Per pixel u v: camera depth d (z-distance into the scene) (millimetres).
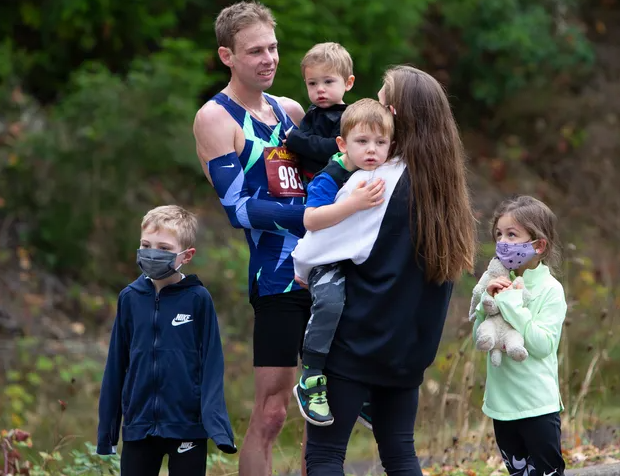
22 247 37750
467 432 21328
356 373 11367
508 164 54125
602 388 24828
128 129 38719
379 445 11992
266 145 14203
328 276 11453
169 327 13242
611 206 51719
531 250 13047
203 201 42188
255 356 14297
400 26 47531
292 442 22859
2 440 18797
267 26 14078
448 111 11633
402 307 11305
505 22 55438
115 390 13523
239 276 37719
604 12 64188
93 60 44125
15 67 42469
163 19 43344
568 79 58375
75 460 18141
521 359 12727
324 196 11734
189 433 13094
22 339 33625
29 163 38250
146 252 13164
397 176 11305
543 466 13094
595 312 29734
